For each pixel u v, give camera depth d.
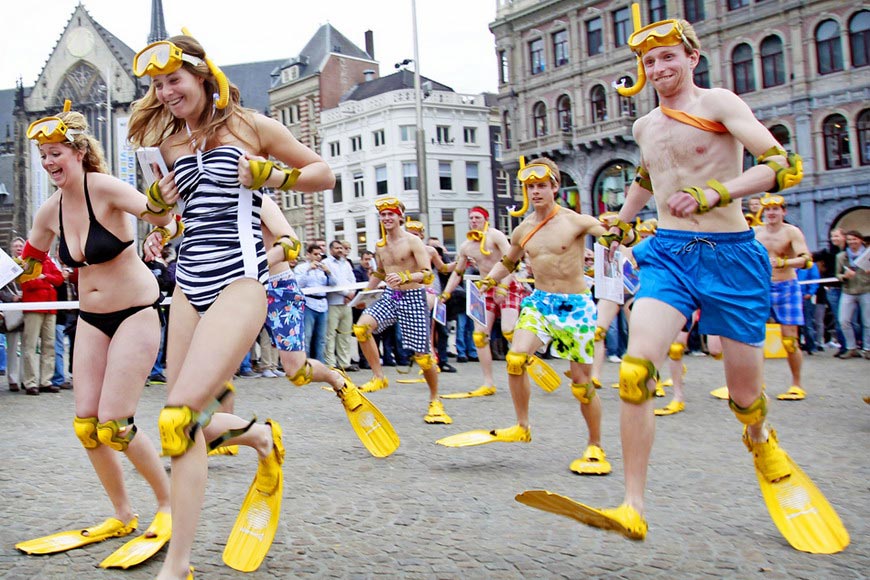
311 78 56.28
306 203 55.03
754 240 3.60
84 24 72.94
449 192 50.53
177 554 2.83
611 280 4.36
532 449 6.02
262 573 3.26
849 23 31.25
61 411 8.12
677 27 3.58
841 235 14.10
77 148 3.57
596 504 4.40
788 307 8.62
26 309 9.11
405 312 7.89
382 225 8.07
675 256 3.53
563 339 5.35
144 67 3.01
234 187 3.08
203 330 2.91
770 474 3.76
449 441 5.40
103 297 3.58
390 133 49.75
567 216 5.56
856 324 13.92
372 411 5.73
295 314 5.80
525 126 41.94
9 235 76.94
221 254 3.03
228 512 4.20
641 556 3.46
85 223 3.56
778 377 10.85
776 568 3.29
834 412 7.68
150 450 3.55
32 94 74.19
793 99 32.56
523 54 41.94
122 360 3.50
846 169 31.50
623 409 3.27
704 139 3.52
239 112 3.15
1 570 3.26
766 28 33.19
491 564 3.37
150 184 3.26
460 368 13.43
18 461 5.54
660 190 3.68
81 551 3.52
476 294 8.71
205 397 2.84
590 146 38.56
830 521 3.61
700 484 4.82
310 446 6.18
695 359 13.90
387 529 3.90
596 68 38.56
